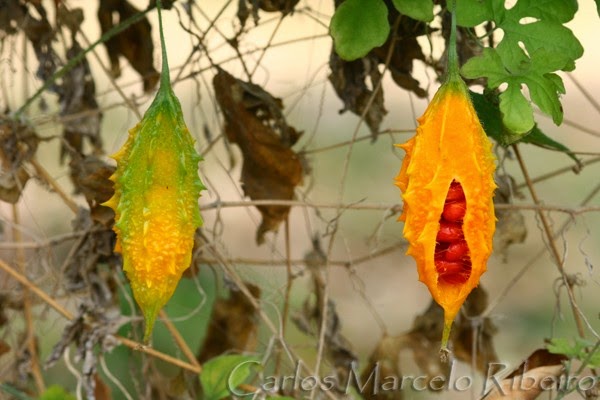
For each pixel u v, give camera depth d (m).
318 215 0.57
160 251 0.44
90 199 0.56
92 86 0.60
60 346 0.56
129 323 0.61
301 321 0.60
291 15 0.56
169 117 0.45
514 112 0.47
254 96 0.56
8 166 0.58
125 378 0.67
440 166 0.43
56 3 0.59
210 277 0.72
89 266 0.57
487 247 0.44
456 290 0.44
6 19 0.60
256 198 0.58
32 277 0.59
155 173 0.45
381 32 0.50
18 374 0.60
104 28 0.61
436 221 0.43
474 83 0.54
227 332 0.61
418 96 0.56
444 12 0.54
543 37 0.49
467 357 0.61
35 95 0.57
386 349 0.61
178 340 0.58
